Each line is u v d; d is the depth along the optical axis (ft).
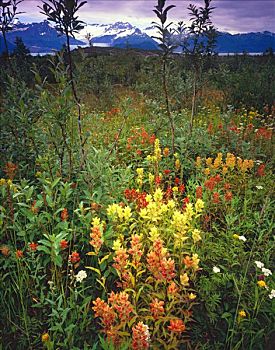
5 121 15.34
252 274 10.96
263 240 12.14
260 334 8.80
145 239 10.73
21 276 9.44
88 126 22.76
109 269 9.46
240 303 9.41
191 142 20.18
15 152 15.05
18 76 18.44
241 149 20.84
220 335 9.12
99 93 37.81
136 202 12.16
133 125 27.12
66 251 10.84
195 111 29.60
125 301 7.36
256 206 15.08
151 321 8.60
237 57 68.28
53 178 12.98
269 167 18.95
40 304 8.59
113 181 13.33
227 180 16.12
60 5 12.22
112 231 9.93
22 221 11.09
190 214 10.29
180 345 8.86
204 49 22.31
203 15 21.26
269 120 29.63
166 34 17.98
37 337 8.55
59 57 12.44
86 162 13.58
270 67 43.04
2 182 11.49
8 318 8.92
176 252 10.90
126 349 7.41
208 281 9.75
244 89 35.47
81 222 10.89
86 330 8.83
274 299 9.14
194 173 18.06
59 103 12.01
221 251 11.31
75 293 8.60
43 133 15.56
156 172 15.94
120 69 57.41
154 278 9.39
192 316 9.22
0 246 10.19
